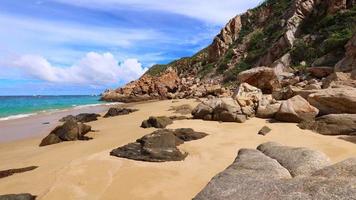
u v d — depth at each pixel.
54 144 16.02
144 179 8.95
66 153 13.29
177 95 53.28
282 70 43.72
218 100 19.62
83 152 13.17
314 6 51.91
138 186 8.46
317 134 13.90
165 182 8.70
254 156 6.51
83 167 10.09
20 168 11.10
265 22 72.00
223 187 5.17
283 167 5.76
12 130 22.52
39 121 27.98
